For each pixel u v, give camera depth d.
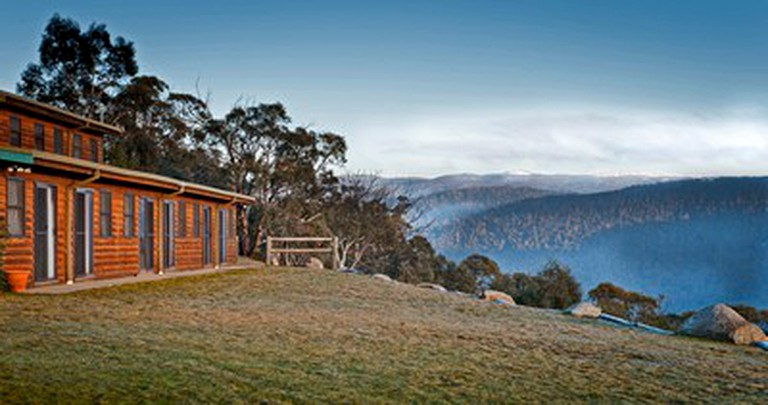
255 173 42.16
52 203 15.40
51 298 12.92
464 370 8.28
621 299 49.16
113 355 7.45
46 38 38.72
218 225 25.52
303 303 15.36
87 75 39.69
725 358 11.15
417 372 7.94
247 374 7.08
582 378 8.34
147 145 39.34
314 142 44.72
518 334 12.23
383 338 10.41
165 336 9.06
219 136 42.75
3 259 13.61
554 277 45.88
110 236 17.50
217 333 9.73
